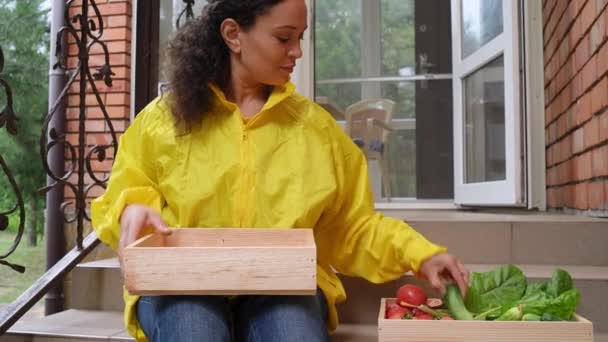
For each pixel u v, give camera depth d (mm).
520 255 1849
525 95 2471
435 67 3793
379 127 3689
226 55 1244
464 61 2980
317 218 1197
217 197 1160
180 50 1209
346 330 1491
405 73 3814
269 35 1145
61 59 1806
